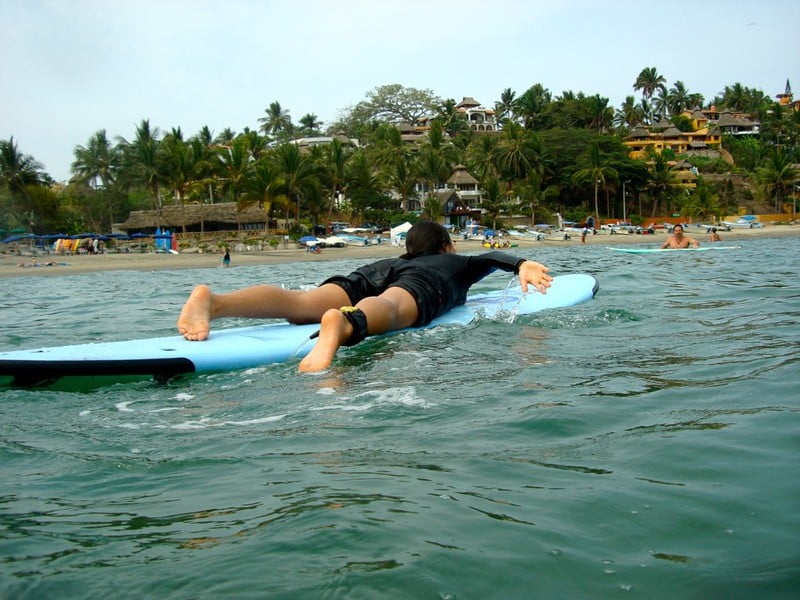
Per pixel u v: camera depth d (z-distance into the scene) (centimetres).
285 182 5331
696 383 433
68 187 6391
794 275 1243
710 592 195
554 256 2400
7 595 199
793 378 438
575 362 500
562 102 9469
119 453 324
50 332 748
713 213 7538
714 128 10825
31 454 326
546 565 210
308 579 203
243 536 231
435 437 333
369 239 5359
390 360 510
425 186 7562
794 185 8325
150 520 247
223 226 5631
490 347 555
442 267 693
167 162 5200
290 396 419
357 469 291
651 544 222
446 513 245
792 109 11881
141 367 482
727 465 290
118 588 202
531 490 266
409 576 203
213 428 360
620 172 7594
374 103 10556
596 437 330
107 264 3431
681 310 764
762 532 229
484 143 7706
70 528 243
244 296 582
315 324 621
